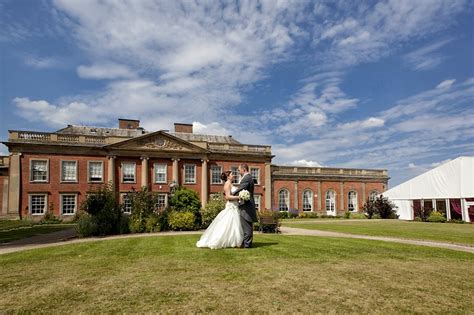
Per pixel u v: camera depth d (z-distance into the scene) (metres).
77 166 31.48
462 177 30.95
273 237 12.09
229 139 42.41
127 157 33.12
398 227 20.53
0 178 30.56
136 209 17.50
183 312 3.61
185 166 35.38
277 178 41.69
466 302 4.00
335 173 44.97
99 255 7.63
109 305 3.84
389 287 4.59
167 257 7.00
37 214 30.12
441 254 8.00
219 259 6.63
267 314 3.56
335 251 8.02
